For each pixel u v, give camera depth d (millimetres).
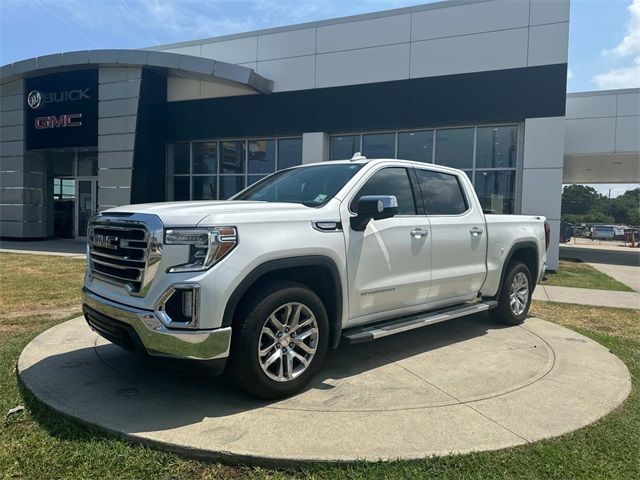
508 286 6066
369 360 4707
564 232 31812
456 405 3654
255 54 15148
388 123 13508
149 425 3215
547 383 4164
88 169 19688
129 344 3541
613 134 15789
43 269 10914
